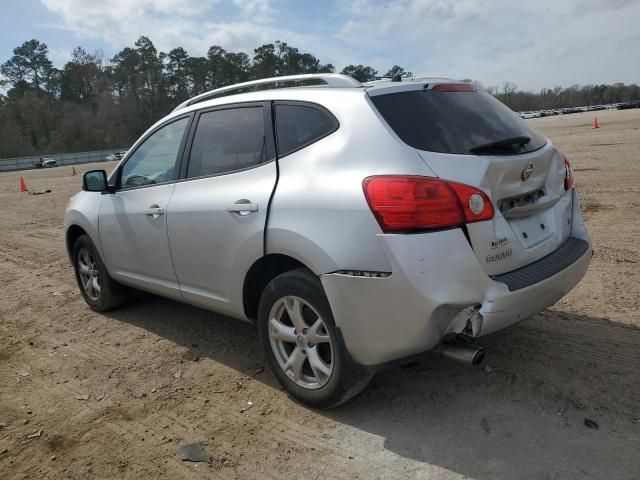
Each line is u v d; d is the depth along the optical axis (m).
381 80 3.50
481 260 2.80
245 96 3.79
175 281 4.18
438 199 2.71
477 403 3.25
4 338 4.89
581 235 3.56
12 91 104.62
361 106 3.09
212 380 3.83
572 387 3.32
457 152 2.89
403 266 2.69
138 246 4.43
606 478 2.56
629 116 44.28
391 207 2.73
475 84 3.62
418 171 2.78
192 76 99.31
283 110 3.49
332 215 2.94
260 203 3.33
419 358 2.88
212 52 96.62
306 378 3.33
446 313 2.74
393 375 3.63
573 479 2.57
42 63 107.50
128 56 101.44
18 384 3.97
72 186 23.27
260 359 4.10
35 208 15.05
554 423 3.00
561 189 3.51
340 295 2.90
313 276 3.10
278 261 3.40
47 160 67.56
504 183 2.95
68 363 4.28
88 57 110.88
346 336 2.95
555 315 4.38
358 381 3.06
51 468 2.97
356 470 2.76
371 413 3.24
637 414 3.02
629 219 7.37
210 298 3.88
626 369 3.47
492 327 2.83
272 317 3.39
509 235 2.95
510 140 3.07
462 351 2.80
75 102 106.44
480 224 2.79
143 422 3.36
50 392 3.82
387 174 2.81
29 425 3.41
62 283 6.61
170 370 4.03
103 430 3.31
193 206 3.82
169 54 99.44
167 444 3.12
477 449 2.84
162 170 4.29
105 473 2.90
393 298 2.74
